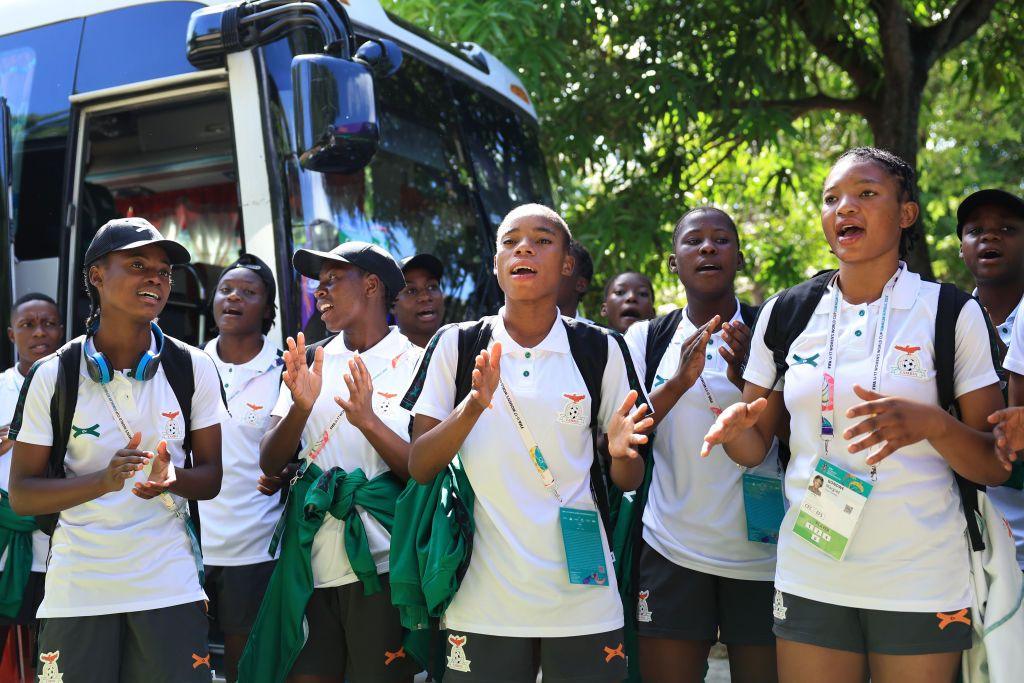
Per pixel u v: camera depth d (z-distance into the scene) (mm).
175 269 4887
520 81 6438
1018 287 3850
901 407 2578
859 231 2826
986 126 11297
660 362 3844
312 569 3502
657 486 3738
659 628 3633
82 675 3025
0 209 5113
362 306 3668
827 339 2893
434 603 2949
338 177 4762
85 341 3156
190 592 3162
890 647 2707
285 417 3420
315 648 3527
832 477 2789
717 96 7840
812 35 8008
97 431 3096
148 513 3145
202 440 3287
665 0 7723
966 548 2787
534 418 3025
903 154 7602
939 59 8898
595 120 7914
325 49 4418
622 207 7945
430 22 6824
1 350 5059
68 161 5090
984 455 2664
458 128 5617
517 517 2984
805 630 2809
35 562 4227
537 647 3100
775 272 9656
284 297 4547
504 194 5848
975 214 3891
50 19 5289
